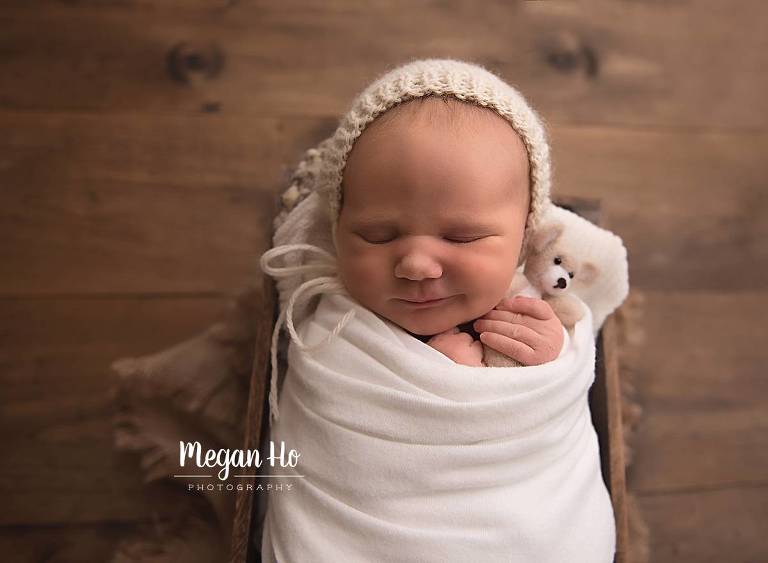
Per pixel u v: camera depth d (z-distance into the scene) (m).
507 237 0.80
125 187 1.41
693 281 1.51
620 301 0.98
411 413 0.76
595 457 0.88
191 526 1.17
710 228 1.55
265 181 1.44
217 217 1.42
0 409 1.28
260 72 1.49
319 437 0.80
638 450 1.38
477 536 0.74
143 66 1.47
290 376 0.89
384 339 0.81
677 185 1.56
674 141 1.59
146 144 1.44
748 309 1.51
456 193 0.75
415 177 0.75
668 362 1.45
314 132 1.47
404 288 0.79
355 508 0.76
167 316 1.35
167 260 1.39
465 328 0.89
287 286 0.96
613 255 0.96
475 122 0.78
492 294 0.81
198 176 1.43
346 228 0.81
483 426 0.76
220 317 1.33
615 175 1.55
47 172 1.40
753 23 1.69
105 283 1.36
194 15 1.50
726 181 1.59
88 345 1.32
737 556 1.34
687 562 1.33
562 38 1.60
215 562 1.13
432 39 1.55
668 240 1.53
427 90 0.79
